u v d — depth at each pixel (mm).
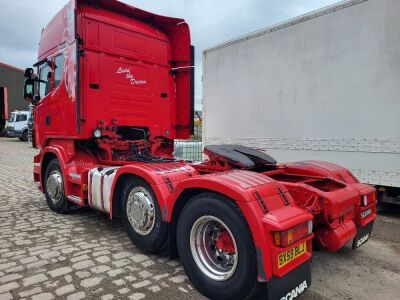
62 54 5316
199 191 3109
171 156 6316
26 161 13617
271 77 6250
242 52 6789
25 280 3141
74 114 4953
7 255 3729
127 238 4332
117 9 5496
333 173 3930
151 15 5750
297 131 5871
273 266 2484
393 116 4699
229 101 7109
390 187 5059
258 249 2506
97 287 3029
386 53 4734
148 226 3643
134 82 5590
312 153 5668
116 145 5301
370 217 3742
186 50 6047
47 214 5461
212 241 3023
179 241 3180
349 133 5184
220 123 7348
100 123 5148
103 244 4109
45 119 5895
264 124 6414
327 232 3223
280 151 6156
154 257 3717
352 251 4039
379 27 4797
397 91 4648
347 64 5168
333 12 5309
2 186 7918
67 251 3865
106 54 5223
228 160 3830
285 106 6039
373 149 4922
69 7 5035
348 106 5184
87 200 4832
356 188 3600
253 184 2773
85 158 5453
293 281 2637
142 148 5656
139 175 3678
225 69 7180
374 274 3428
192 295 2936
